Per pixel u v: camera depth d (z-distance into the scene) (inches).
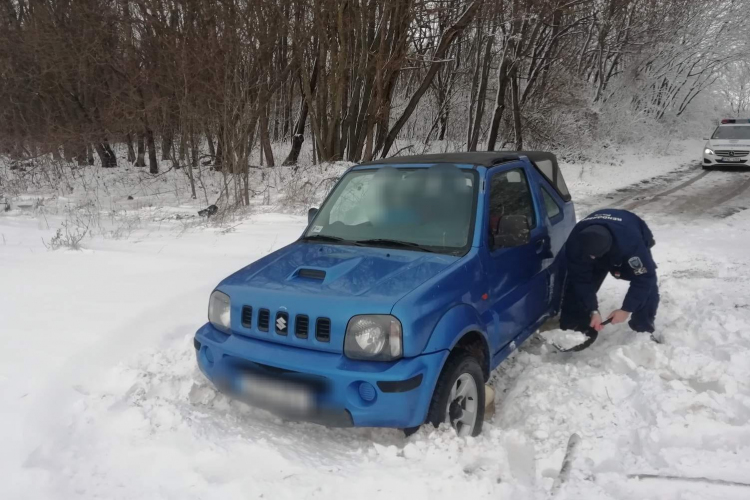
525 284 173.6
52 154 716.7
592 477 115.3
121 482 114.3
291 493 109.4
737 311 209.6
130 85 708.7
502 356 158.9
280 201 515.5
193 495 110.0
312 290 131.5
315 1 631.2
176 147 831.1
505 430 136.7
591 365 175.9
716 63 1323.8
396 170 176.4
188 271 265.3
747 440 124.7
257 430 136.2
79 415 136.5
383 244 157.5
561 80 995.9
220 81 545.0
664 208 505.4
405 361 120.4
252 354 129.2
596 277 192.1
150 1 630.5
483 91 847.1
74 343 179.5
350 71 703.7
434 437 123.3
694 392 143.8
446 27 693.3
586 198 583.8
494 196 165.0
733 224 416.2
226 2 541.3
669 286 249.9
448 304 131.4
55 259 285.1
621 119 1119.0
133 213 509.4
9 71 695.1
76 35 714.2
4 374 157.2
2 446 125.0
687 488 110.0
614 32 1056.2
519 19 733.3
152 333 194.2
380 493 109.5
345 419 120.5
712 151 788.6
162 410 134.7
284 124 1101.7
